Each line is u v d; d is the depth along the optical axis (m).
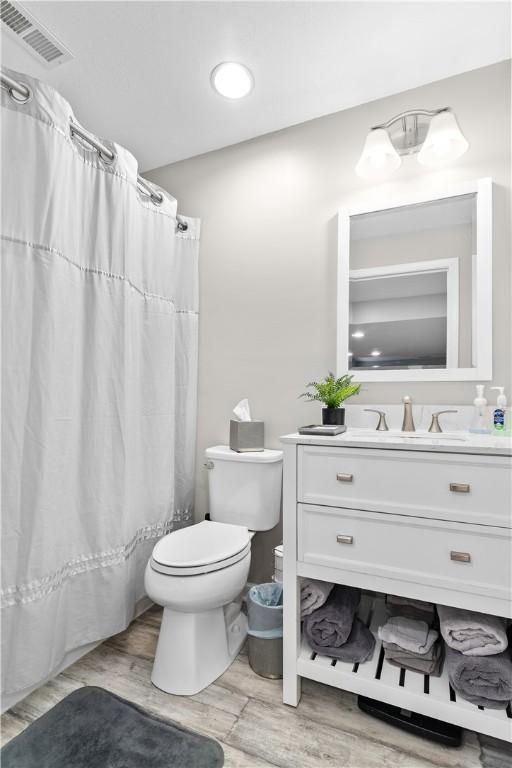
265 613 1.54
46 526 1.38
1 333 1.29
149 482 1.94
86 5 1.42
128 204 1.77
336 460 1.34
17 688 1.30
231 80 1.76
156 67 1.69
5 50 1.61
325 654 1.39
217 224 2.24
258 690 1.45
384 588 1.27
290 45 1.59
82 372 1.60
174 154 2.29
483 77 1.69
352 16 1.47
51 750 1.16
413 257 1.76
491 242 1.62
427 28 1.51
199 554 1.57
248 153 2.17
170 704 1.37
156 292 2.00
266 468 1.86
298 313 2.01
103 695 1.38
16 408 1.32
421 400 1.72
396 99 1.84
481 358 1.61
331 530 1.34
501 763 1.17
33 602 1.33
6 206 1.31
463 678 1.19
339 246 1.89
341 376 1.86
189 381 2.21
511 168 1.62
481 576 1.15
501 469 1.14
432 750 1.21
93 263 1.63
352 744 1.22
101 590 1.61
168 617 1.50
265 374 2.08
